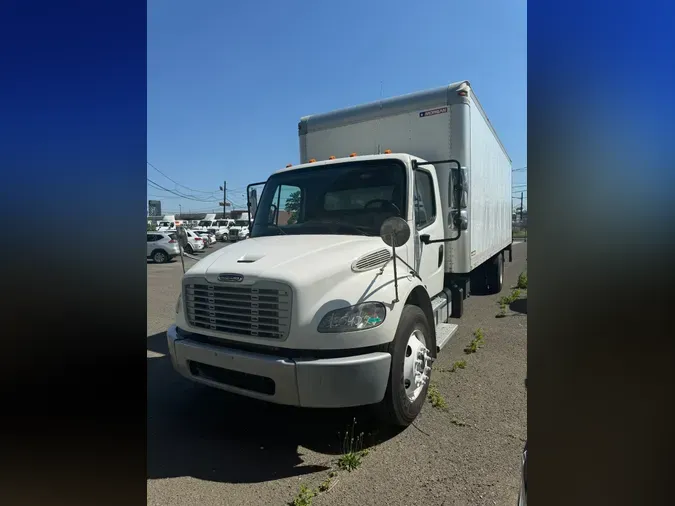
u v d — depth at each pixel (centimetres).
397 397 324
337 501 260
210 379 341
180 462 307
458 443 321
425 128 527
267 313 311
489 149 757
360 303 309
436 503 256
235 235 3800
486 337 596
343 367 289
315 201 454
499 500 257
